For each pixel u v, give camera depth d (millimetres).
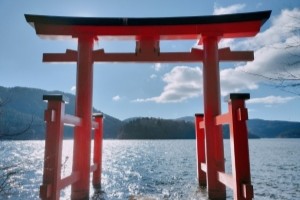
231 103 4988
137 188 12922
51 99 5156
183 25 7867
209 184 7195
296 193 15352
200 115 9836
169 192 9617
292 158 44281
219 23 7730
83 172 7094
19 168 4672
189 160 38281
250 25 7727
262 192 15625
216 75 7676
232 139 4953
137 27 7949
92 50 7996
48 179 4914
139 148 86250
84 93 7492
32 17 7508
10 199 9477
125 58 8039
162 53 8125
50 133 5051
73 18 7695
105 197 9680
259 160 40406
